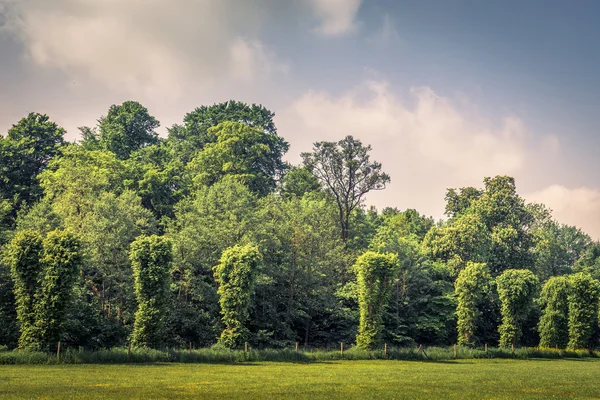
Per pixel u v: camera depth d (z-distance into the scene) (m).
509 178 120.00
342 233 111.19
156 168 115.38
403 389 39.28
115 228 76.38
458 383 43.88
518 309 91.50
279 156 137.50
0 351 59.09
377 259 80.19
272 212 95.19
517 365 65.75
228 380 42.62
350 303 96.44
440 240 108.00
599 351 89.75
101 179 92.19
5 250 71.50
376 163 111.06
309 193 127.88
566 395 38.09
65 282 60.66
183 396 33.81
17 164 109.19
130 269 75.31
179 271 80.50
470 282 89.31
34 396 32.44
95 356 55.31
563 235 150.38
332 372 51.31
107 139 131.88
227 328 71.88
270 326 81.12
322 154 110.38
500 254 110.44
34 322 60.31
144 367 51.69
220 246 81.38
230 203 89.00
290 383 41.47
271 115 145.38
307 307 87.25
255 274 72.56
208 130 131.38
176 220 92.94
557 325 95.06
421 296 97.56
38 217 80.69
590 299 93.62
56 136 119.44
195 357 60.31
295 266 86.81
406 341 92.69
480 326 102.44
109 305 76.44
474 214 112.12
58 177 92.88
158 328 66.25
